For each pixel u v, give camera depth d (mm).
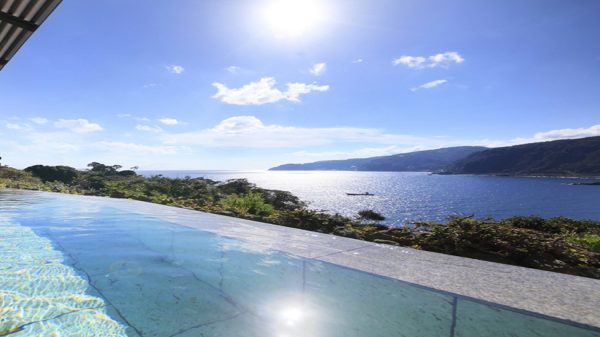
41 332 1875
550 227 7234
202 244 3936
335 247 3520
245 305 2215
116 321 2008
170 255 3484
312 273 2725
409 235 4977
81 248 3834
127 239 4301
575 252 3686
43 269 3039
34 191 12203
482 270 2658
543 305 1955
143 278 2791
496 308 1942
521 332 1693
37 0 3725
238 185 20703
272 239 3971
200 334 1829
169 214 6523
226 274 2840
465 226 4500
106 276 2848
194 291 2477
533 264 3564
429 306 2043
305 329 1867
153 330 1887
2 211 6965
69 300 2334
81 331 1888
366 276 2555
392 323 1866
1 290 2516
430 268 2727
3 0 3717
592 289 2229
